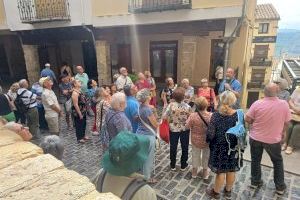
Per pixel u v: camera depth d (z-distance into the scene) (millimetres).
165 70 11734
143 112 4039
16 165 1342
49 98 5812
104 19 9688
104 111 5223
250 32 11758
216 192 3838
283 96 5203
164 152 5703
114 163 1572
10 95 6812
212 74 10945
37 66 13289
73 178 1244
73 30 11422
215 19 8008
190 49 8977
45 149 2430
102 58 10820
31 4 10906
